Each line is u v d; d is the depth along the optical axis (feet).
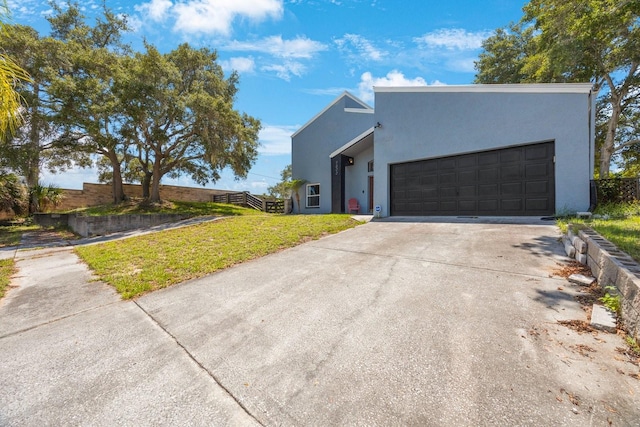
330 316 10.05
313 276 14.35
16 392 7.02
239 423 5.79
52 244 32.83
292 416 5.87
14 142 37.24
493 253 15.60
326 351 8.03
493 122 27.40
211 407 6.26
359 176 47.26
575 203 23.39
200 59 48.08
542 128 24.81
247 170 55.98
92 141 44.75
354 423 5.56
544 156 25.04
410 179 33.94
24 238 38.70
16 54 33.47
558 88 23.98
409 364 7.18
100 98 37.96
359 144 43.09
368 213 45.65
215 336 9.31
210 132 45.19
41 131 39.47
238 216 42.39
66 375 7.63
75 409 6.37
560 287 10.84
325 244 21.35
